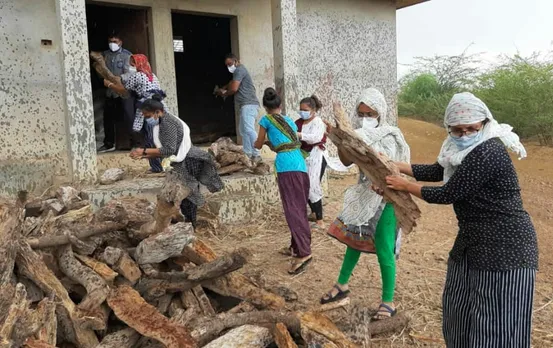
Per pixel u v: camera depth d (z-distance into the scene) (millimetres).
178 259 3715
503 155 2564
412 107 19609
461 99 2596
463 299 2789
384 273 3752
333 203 7680
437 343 3570
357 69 10672
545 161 11445
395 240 3844
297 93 8078
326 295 4094
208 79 13133
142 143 8008
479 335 2672
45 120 7195
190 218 5453
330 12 10148
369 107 3699
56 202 4461
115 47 7715
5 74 6852
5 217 3111
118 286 3334
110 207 3996
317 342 2920
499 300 2605
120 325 3223
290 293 3939
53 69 7227
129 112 7551
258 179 7012
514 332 2619
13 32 6895
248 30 9289
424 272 4918
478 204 2633
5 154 6883
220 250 5457
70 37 6047
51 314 2811
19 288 2734
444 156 2814
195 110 13125
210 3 8828
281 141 4875
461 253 2775
